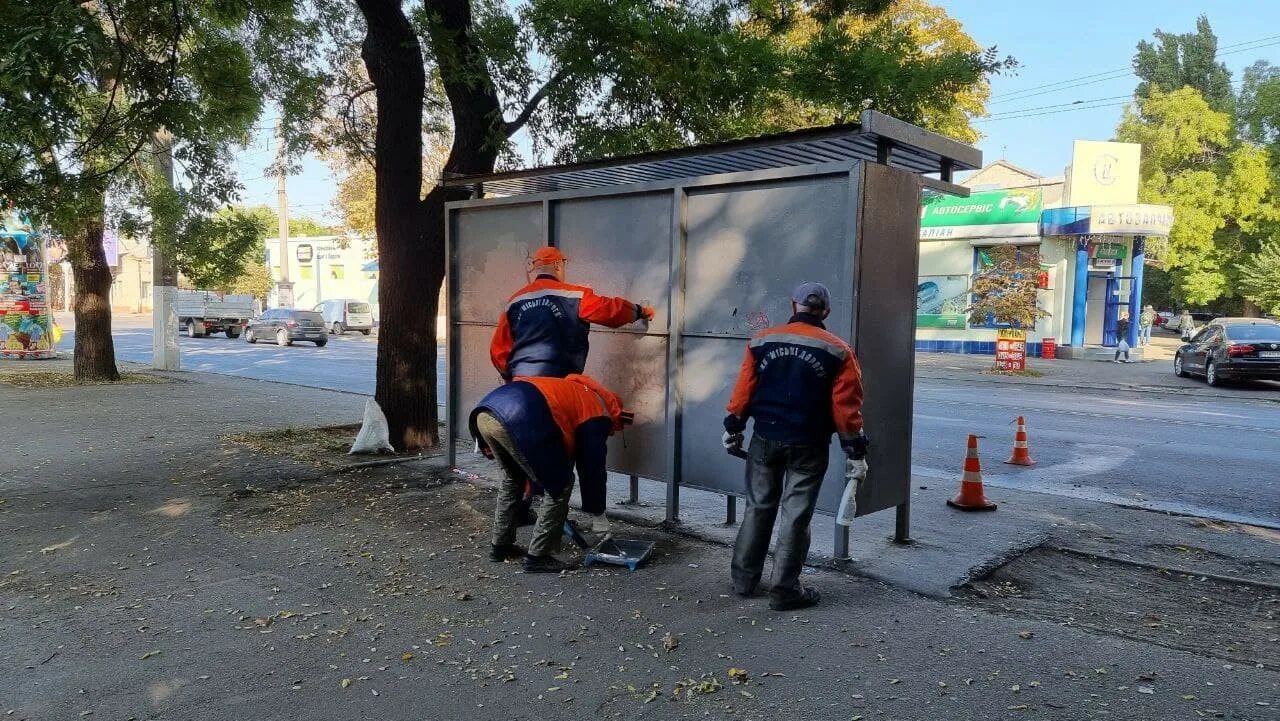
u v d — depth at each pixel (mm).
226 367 22531
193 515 6531
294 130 11305
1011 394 17547
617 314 5570
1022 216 27562
